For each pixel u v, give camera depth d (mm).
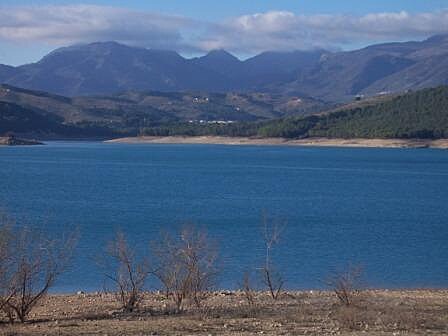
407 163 164750
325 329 21672
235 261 39812
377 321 22875
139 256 40312
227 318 23781
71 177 111000
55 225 53656
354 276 36594
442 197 85500
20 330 21047
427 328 22172
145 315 24453
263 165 150500
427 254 44281
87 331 20938
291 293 30891
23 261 25578
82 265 37719
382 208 71938
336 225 57625
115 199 76938
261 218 60031
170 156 187000
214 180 108812
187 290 27406
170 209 67625
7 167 133500
